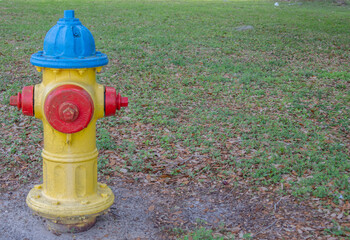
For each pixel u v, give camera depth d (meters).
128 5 23.31
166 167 5.32
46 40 3.40
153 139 6.23
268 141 6.15
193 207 4.35
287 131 6.55
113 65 10.27
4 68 9.49
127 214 4.16
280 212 4.23
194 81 9.36
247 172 5.17
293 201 4.46
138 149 5.87
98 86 3.53
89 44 3.42
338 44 14.10
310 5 28.67
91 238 3.70
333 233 3.79
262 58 11.91
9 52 11.00
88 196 3.64
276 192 4.68
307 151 5.80
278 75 10.20
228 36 14.76
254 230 3.89
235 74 10.09
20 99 3.42
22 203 4.31
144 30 15.27
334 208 4.27
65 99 3.22
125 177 5.03
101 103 3.49
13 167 5.18
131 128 6.63
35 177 4.95
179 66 10.59
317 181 4.84
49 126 3.44
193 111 7.54
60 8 20.38
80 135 3.48
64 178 3.53
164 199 4.52
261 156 5.62
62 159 3.48
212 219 4.11
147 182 4.92
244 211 4.27
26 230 3.80
